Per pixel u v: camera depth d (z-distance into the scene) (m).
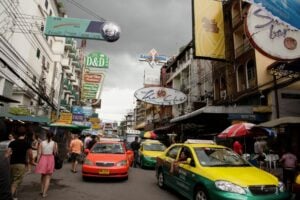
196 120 20.00
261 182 6.03
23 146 6.76
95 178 11.00
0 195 2.57
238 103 20.02
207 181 6.33
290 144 13.45
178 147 9.01
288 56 10.88
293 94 16.38
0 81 18.28
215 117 18.53
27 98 25.48
